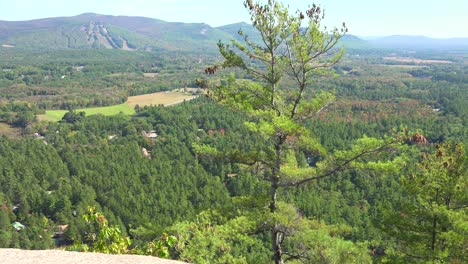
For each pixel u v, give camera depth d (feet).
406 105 540.93
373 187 243.81
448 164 55.57
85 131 440.86
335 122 406.82
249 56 52.11
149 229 47.93
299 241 48.73
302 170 49.08
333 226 52.85
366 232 180.14
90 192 280.31
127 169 318.86
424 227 57.31
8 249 24.59
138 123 454.81
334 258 45.65
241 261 46.80
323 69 50.98
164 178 302.45
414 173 60.64
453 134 363.76
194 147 52.21
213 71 52.60
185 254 43.34
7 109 527.40
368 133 373.40
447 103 539.70
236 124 425.69
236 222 46.24
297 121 53.31
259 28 49.70
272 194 51.57
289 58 50.70
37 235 232.12
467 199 56.59
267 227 49.52
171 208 248.73
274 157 50.65
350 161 46.44
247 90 53.42
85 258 23.71
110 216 237.86
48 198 273.33
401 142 44.11
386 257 59.06
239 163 52.85
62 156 362.53
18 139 412.57
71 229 233.14
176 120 454.40
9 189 290.56
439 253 52.29
